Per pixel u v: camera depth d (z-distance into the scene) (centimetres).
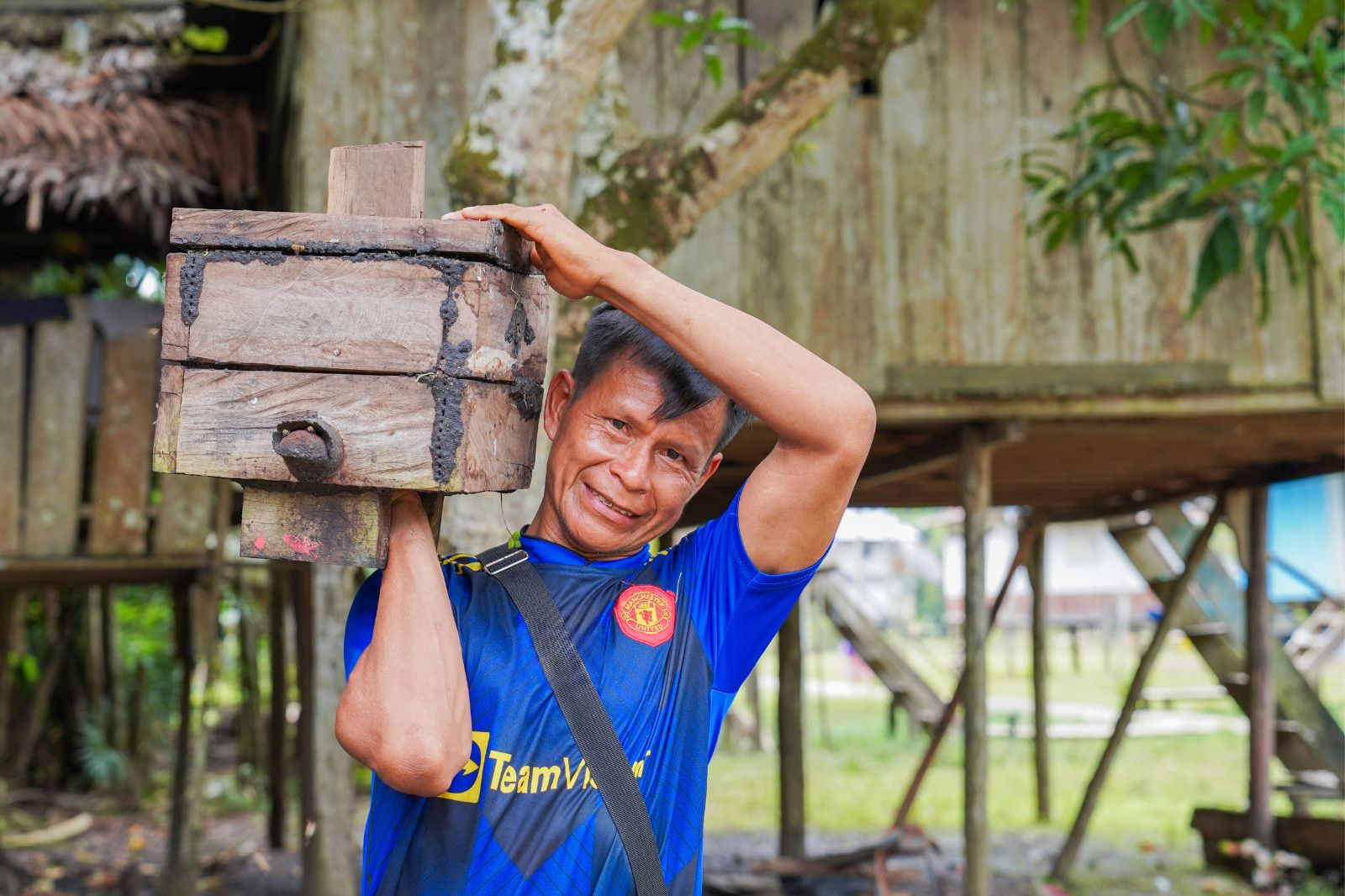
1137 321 575
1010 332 572
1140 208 573
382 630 150
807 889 677
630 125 359
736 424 175
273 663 909
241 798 1084
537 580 162
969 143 577
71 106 618
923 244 573
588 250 157
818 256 569
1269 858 759
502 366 160
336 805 512
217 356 158
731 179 336
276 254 158
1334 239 575
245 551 159
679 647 163
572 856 149
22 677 1130
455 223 156
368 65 529
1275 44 387
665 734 158
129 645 1288
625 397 164
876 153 575
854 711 1780
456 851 149
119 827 988
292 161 535
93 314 636
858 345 567
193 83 646
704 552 171
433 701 144
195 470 158
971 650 577
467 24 535
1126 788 1139
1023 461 705
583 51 301
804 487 159
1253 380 574
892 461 661
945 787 1160
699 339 154
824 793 1134
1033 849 886
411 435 154
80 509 629
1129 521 900
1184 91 536
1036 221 574
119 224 699
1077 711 1678
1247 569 779
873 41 327
